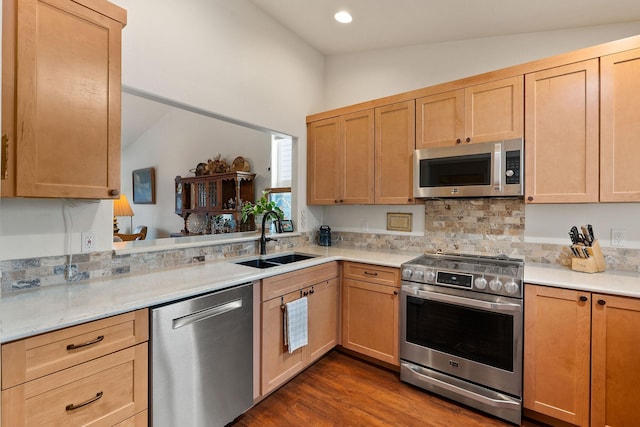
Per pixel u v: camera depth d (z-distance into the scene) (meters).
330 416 1.95
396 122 2.66
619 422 1.63
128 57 1.85
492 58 2.60
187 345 1.55
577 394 1.73
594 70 1.87
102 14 1.47
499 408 1.92
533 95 2.06
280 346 2.14
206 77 2.27
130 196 6.57
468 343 2.04
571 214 2.21
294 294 2.24
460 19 2.39
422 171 2.47
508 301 1.90
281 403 2.07
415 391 2.22
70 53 1.37
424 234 2.85
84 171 1.43
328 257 2.60
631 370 1.59
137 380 1.38
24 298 1.40
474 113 2.28
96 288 1.57
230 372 1.77
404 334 2.31
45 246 1.58
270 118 2.82
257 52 2.68
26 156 1.27
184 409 1.54
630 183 1.78
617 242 2.07
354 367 2.55
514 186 2.09
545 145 2.02
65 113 1.36
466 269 2.12
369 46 3.10
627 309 1.59
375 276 2.49
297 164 3.18
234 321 1.79
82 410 1.21
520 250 2.40
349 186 2.94
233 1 2.47
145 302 1.39
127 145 6.59
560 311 1.77
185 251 2.19
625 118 1.79
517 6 2.12
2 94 1.22
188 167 5.36
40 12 1.29
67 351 1.17
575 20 2.20
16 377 1.06
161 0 2.00
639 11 2.03
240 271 2.00
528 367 1.86
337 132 3.01
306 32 3.00
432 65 2.87
